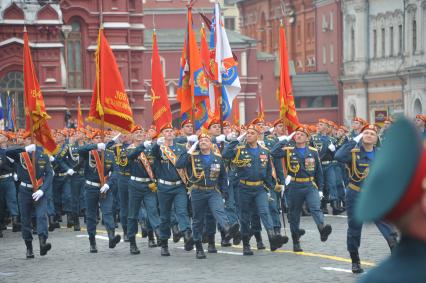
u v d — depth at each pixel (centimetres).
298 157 2133
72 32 7706
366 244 2320
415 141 379
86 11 7700
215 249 2286
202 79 2822
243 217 2178
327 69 12506
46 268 2128
